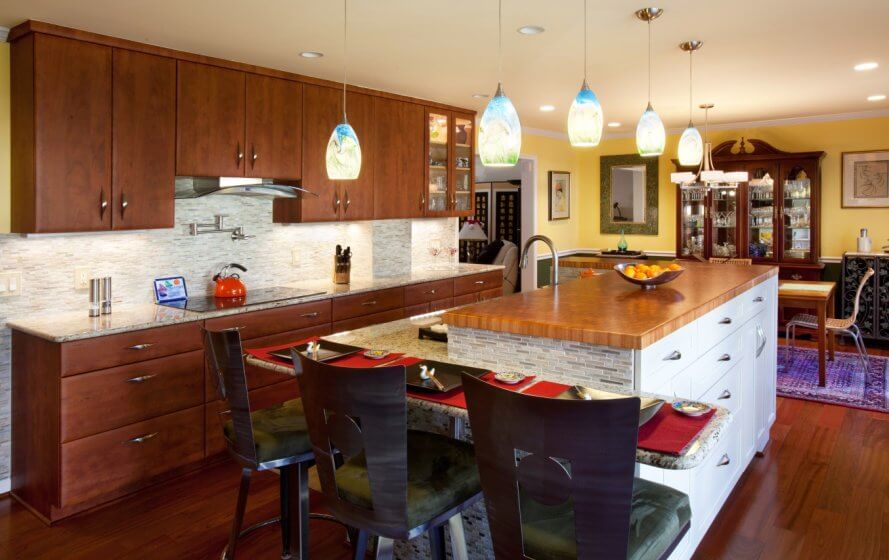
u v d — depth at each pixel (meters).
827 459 3.75
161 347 3.35
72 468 3.04
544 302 2.88
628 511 1.32
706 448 1.60
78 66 3.26
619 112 6.39
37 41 3.11
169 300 3.95
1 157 3.29
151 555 2.76
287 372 2.34
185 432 3.48
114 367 3.17
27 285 3.40
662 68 4.37
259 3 2.92
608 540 1.34
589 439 1.31
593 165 8.64
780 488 3.36
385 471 1.64
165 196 3.64
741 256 7.29
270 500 3.27
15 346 3.30
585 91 2.70
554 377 2.31
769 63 4.26
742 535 2.88
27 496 3.28
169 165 3.65
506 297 3.06
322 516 2.81
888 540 2.82
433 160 5.55
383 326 3.21
